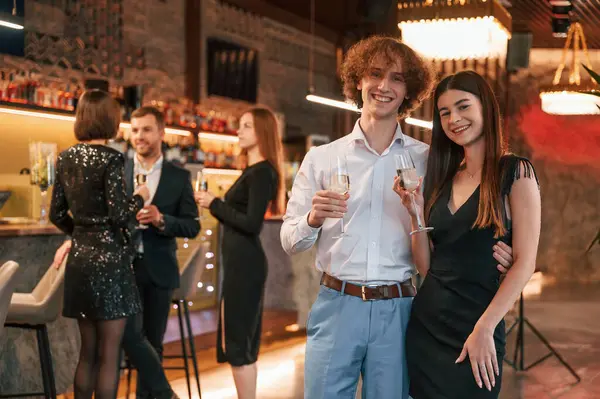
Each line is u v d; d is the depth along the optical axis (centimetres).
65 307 391
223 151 955
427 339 271
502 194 257
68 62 771
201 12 976
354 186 288
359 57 286
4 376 478
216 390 548
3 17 621
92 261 386
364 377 287
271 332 732
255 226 439
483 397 258
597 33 1150
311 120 1239
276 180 450
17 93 673
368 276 281
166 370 602
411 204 270
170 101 937
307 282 768
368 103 287
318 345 288
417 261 282
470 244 261
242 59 1058
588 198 1422
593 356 724
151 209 433
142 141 457
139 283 441
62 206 408
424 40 595
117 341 396
